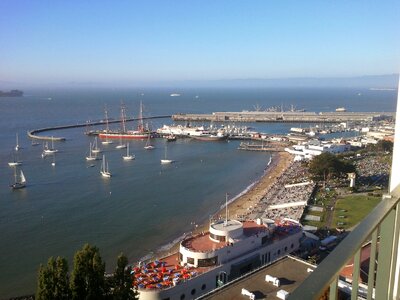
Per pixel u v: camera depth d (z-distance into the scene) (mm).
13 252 53469
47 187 85250
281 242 46281
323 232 55812
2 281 45844
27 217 66875
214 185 89688
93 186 86625
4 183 88250
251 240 43688
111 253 54219
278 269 35875
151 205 74500
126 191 83188
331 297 3494
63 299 25953
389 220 5039
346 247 3814
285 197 74500
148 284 37031
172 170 103125
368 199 70438
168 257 44156
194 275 38406
